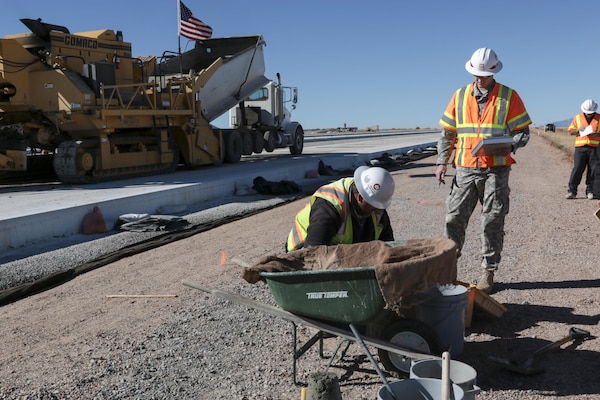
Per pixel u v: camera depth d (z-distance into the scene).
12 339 5.25
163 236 9.91
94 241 9.45
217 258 8.23
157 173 17.84
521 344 4.76
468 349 4.68
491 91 5.90
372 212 4.34
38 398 4.00
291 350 4.76
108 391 4.09
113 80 15.96
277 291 3.94
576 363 4.36
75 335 5.28
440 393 3.28
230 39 23.36
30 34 15.47
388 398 3.27
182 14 19.81
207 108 20.84
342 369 4.37
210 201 14.27
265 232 10.19
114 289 6.80
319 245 4.18
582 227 9.62
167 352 4.78
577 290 6.16
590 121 12.66
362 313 3.76
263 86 25.39
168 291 6.62
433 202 12.96
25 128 15.72
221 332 5.22
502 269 7.09
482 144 5.57
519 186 15.84
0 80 14.58
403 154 30.53
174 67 23.67
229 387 4.12
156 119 17.77
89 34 17.05
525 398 3.84
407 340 3.98
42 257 8.31
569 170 20.97
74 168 14.68
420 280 3.64
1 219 8.80
